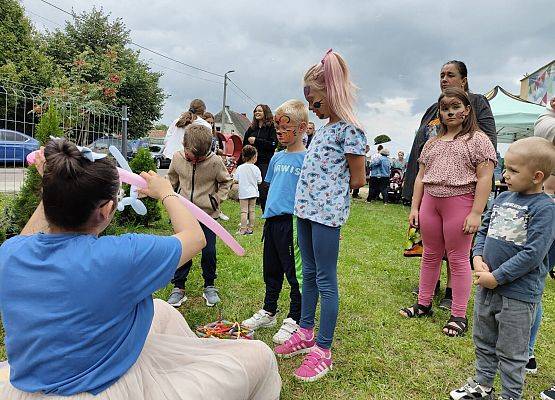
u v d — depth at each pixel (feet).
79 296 4.13
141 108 93.81
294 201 8.80
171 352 5.17
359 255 16.74
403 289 12.84
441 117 10.04
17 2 71.36
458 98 9.69
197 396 4.66
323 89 7.75
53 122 13.55
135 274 4.38
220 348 5.45
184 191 10.91
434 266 10.56
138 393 4.48
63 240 4.34
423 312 10.70
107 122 19.98
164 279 4.61
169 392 4.64
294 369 8.01
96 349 4.26
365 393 7.36
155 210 19.29
